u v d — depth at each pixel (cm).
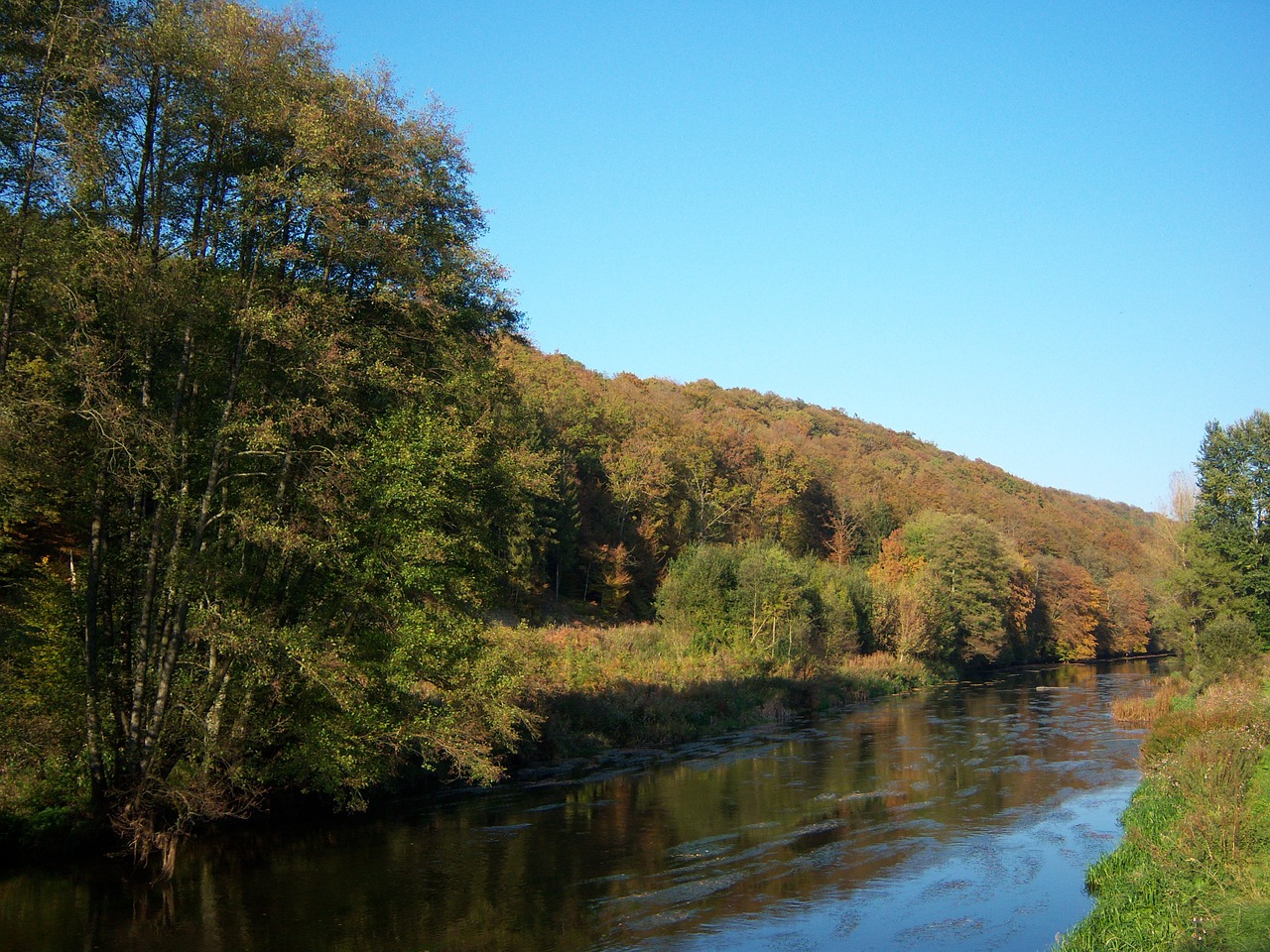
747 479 9006
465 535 2128
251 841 1948
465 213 2345
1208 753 1911
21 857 1700
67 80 1750
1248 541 5403
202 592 1886
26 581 2053
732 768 2884
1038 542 11394
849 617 6109
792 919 1497
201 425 1997
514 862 1814
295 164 1973
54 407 1664
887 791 2502
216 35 1861
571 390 7606
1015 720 4084
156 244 1884
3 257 1678
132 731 1814
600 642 4762
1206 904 1278
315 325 1952
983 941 1395
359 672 1920
